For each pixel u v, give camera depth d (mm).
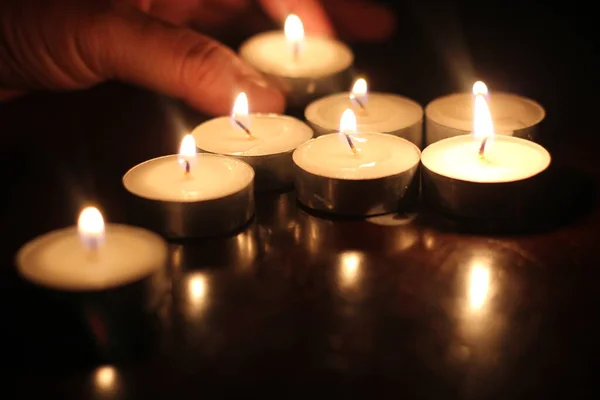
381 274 391
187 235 406
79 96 513
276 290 384
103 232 379
